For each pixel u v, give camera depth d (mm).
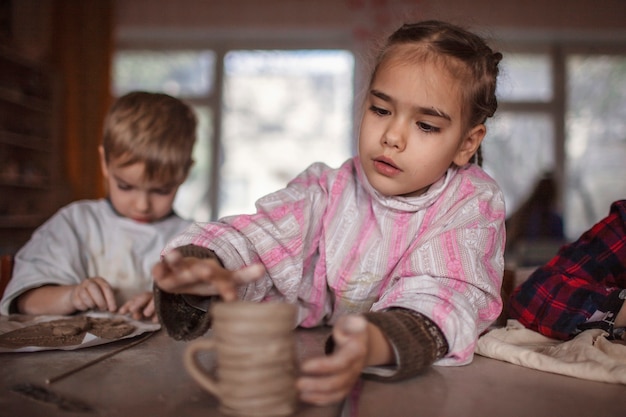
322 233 999
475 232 889
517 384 703
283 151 6289
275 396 518
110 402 572
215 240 802
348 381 529
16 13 5848
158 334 944
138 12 6133
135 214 1515
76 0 6016
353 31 5953
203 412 542
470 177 976
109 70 6035
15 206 5223
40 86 5586
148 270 1529
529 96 6020
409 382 684
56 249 1396
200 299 701
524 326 1027
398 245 956
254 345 513
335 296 999
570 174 6000
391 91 830
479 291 842
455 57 857
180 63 6336
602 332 908
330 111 6246
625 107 5977
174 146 1446
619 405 627
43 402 568
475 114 908
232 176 6316
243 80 6305
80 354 789
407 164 841
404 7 5855
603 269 1023
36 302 1209
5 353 790
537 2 5805
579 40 5988
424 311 726
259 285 893
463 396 638
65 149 5895
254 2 6047
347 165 1049
